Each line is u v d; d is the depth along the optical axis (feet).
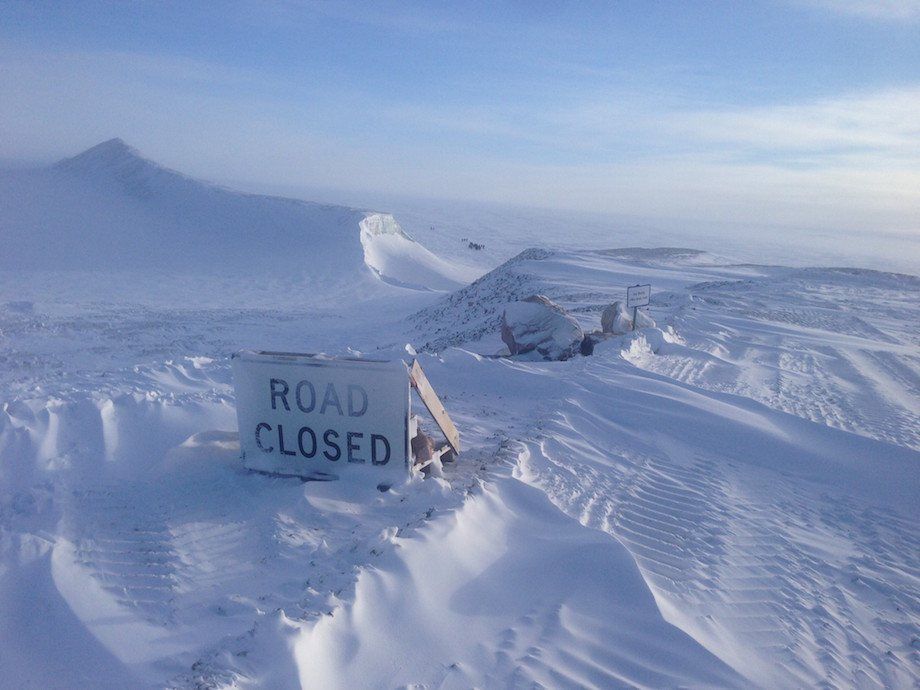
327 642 14.32
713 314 89.71
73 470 25.38
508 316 58.59
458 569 18.47
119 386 42.37
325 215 325.62
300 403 24.73
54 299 150.20
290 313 148.05
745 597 19.92
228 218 330.34
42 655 14.53
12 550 19.21
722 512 25.94
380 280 231.09
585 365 46.52
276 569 18.17
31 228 291.38
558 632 16.25
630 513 24.82
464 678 14.10
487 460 28.30
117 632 15.29
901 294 127.85
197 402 32.27
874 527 26.45
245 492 23.93
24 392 40.50
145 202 374.02
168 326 113.50
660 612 17.51
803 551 23.43
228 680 12.65
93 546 19.66
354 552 18.35
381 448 24.35
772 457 32.76
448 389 42.42
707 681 15.19
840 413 44.37
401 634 15.26
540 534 21.61
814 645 17.92
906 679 17.20
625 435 33.78
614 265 166.81
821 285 136.15
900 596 21.16
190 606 16.46
